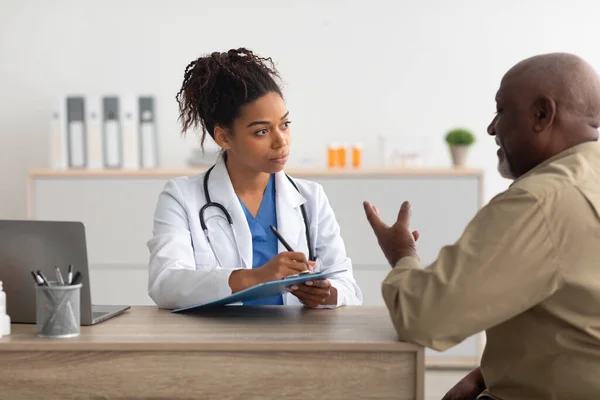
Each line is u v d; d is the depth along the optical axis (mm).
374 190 4520
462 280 1632
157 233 2426
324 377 1737
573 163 1695
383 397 1737
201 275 2162
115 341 1744
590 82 1740
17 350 1746
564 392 1664
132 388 1747
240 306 2250
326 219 2574
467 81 4930
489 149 4938
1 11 4938
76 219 4562
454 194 4508
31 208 4555
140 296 4582
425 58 4930
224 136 2416
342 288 2291
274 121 2346
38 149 4977
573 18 4898
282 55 4945
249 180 2477
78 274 1845
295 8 4934
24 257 1930
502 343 1754
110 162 4648
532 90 1743
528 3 4902
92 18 4945
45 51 4957
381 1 4922
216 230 2430
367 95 4945
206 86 2379
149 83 4957
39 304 1802
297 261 2088
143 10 4938
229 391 1744
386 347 1721
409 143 4723
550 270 1616
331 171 4508
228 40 4938
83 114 4645
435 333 1654
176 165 4957
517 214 1634
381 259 4527
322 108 4953
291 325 1940
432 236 4520
